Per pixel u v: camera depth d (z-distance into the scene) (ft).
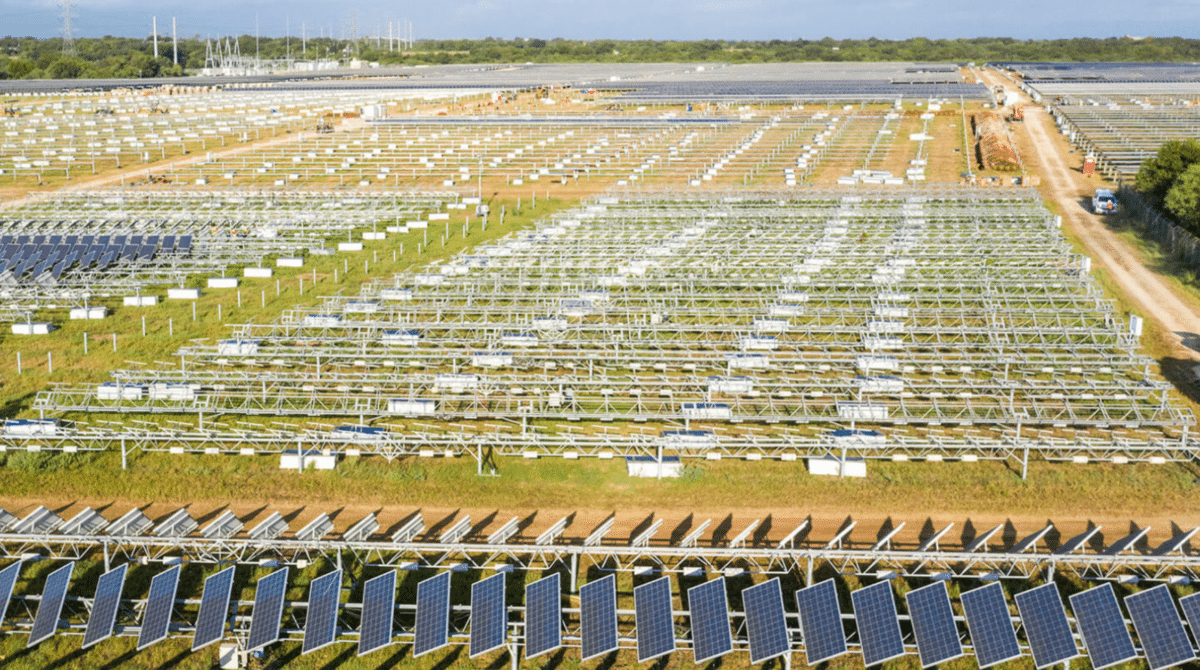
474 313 261.65
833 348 241.14
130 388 207.92
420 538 161.58
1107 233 352.69
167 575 137.49
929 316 254.68
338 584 134.92
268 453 188.24
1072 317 253.44
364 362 227.61
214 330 257.55
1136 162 472.03
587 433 197.98
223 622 131.44
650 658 129.59
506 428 200.13
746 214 349.00
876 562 146.00
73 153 529.86
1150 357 236.63
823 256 298.56
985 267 286.05
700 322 255.09
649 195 389.39
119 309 275.80
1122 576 146.00
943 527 166.40
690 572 144.97
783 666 137.49
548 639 129.29
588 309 252.62
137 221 370.12
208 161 504.84
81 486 178.50
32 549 155.84
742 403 207.00
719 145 535.60
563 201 412.36
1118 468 183.11
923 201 366.63
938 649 127.24
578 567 154.30
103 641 140.56
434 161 506.89
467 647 141.18
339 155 525.75
